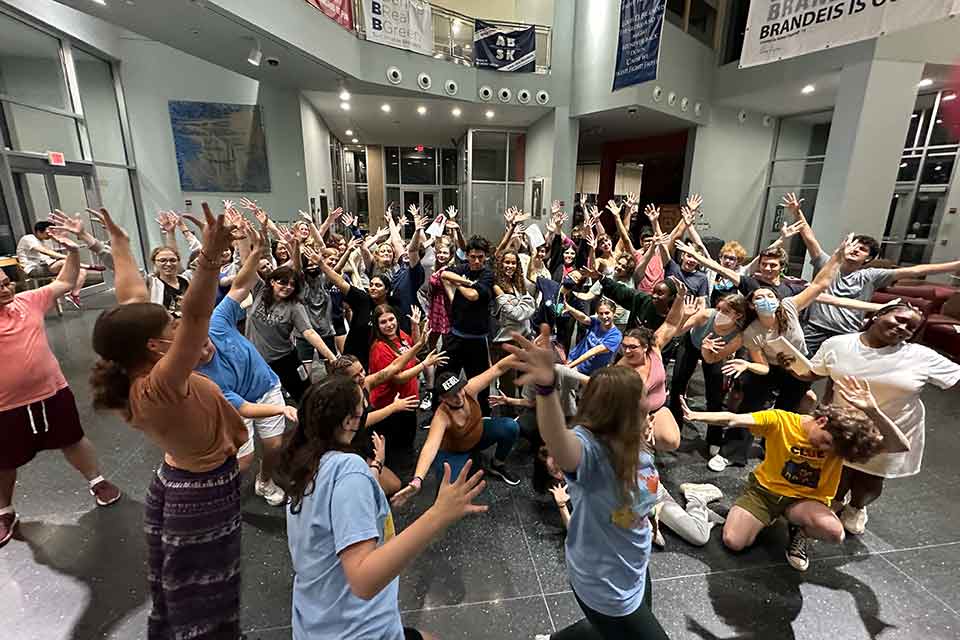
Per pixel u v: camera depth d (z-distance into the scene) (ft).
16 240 20.67
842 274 10.43
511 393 11.69
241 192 28.78
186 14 16.56
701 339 10.02
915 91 21.79
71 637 5.57
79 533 7.30
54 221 7.39
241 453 7.38
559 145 31.40
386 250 15.81
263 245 7.25
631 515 4.10
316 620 3.30
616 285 11.77
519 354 3.53
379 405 9.28
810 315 10.59
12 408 6.79
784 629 5.87
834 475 6.61
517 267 11.18
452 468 8.29
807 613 6.09
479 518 7.98
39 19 21.40
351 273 15.20
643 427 4.22
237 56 20.92
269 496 8.21
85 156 25.03
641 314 11.12
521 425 9.14
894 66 21.47
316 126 31.83
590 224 18.62
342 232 35.60
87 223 25.21
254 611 6.04
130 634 5.61
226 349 6.87
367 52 24.79
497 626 5.90
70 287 7.68
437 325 12.41
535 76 30.01
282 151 28.30
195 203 28.73
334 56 22.35
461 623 5.94
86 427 10.71
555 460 3.80
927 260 25.75
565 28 29.78
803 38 13.14
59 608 5.94
